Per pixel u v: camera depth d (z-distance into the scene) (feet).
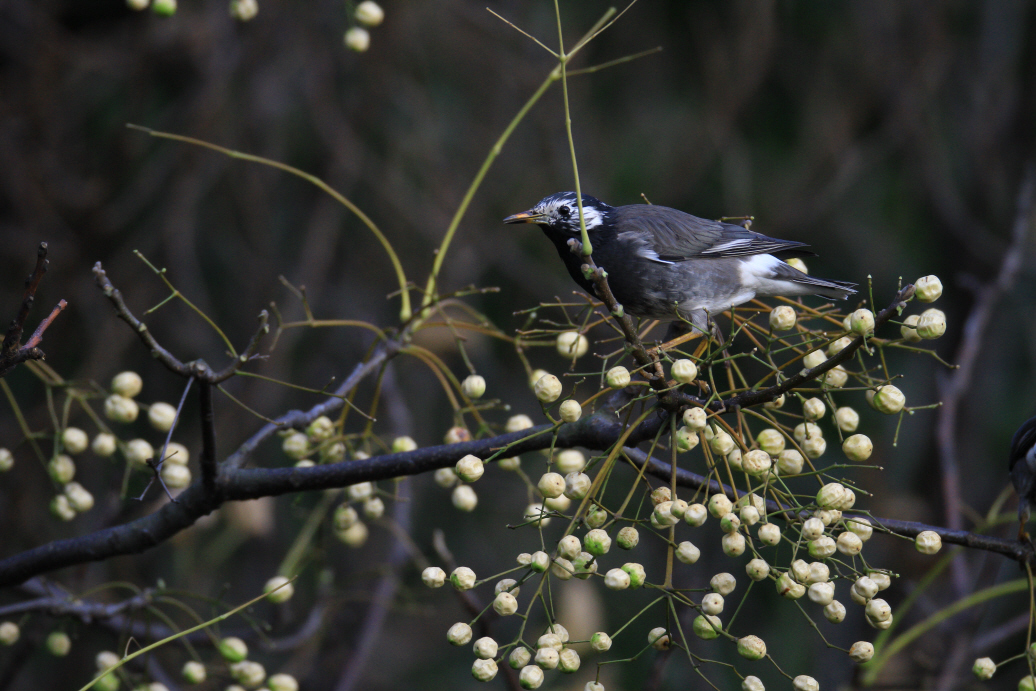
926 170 41.39
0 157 37.45
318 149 41.27
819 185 41.65
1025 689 15.39
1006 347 40.68
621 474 37.81
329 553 38.22
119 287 38.09
